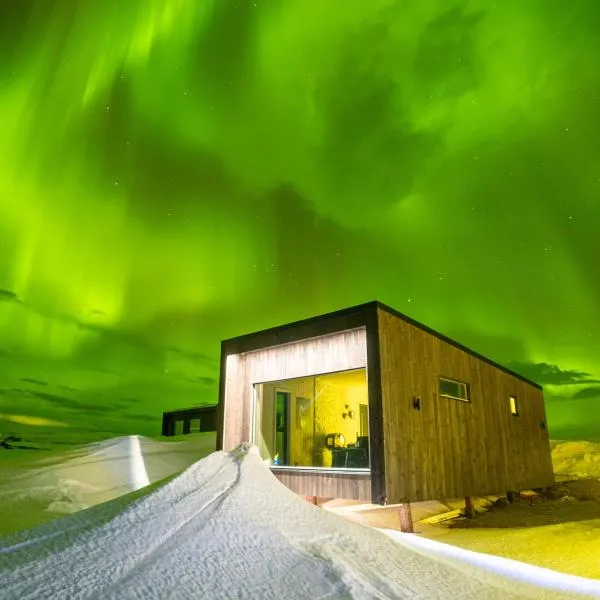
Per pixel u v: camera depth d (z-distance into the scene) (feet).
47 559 8.96
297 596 8.74
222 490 13.66
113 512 11.84
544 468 40.40
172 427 74.13
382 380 22.79
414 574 11.07
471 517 28.66
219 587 8.63
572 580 12.96
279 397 32.94
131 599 7.73
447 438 27.22
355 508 29.58
